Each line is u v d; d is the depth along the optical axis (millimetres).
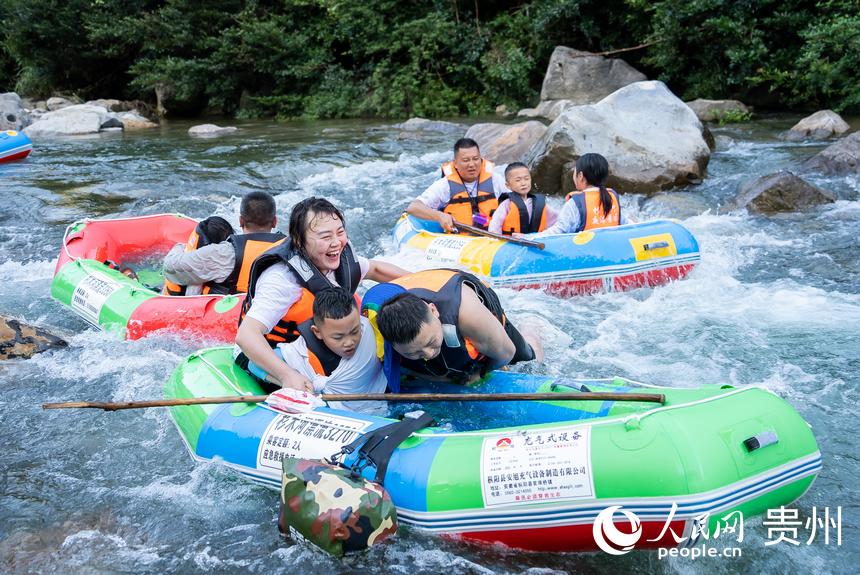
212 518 3281
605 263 5703
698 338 4859
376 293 3711
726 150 10656
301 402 3436
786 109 14422
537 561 2938
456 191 6625
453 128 14086
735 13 13969
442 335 3438
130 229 7074
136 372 4664
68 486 3543
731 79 14312
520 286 5820
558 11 15797
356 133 14812
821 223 7129
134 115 18734
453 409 3803
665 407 2938
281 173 10648
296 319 3916
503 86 16953
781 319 5098
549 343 4812
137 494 3465
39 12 21531
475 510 2928
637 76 15305
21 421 4133
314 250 3859
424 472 3016
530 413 3592
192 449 3660
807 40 13086
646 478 2725
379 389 3734
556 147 8812
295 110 19547
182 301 5055
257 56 19766
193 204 8867
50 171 11016
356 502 2916
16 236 7816
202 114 21406
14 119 17734
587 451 2824
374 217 8266
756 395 3045
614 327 5113
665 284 5852
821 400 4012
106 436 3977
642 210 8078
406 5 18594
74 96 22125
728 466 2748
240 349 3982
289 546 3076
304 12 20172
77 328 5469
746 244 6699
